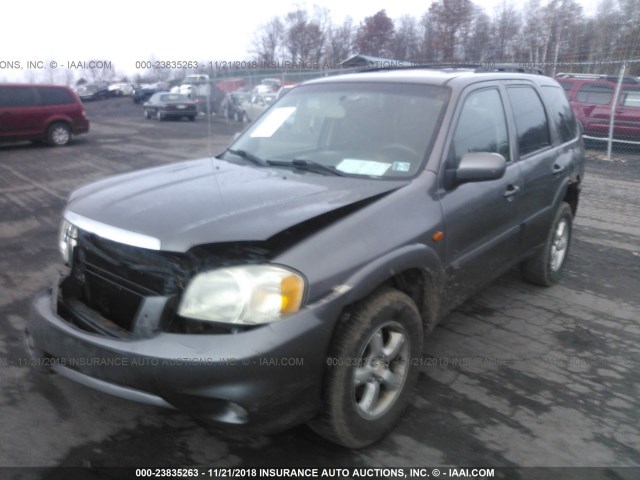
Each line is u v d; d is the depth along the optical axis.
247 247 2.50
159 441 2.85
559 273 5.24
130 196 2.93
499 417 3.17
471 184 3.51
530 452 2.88
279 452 2.81
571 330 4.33
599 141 14.57
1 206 7.93
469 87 3.77
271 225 2.53
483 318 4.49
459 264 3.42
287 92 4.34
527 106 4.55
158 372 2.32
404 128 3.53
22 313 4.30
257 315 2.35
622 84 14.35
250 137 4.07
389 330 2.88
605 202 9.00
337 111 3.82
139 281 2.56
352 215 2.78
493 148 3.90
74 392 3.23
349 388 2.62
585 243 6.75
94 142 16.36
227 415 2.36
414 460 2.78
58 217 7.35
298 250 2.50
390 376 2.90
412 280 3.15
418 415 3.16
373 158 3.42
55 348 2.61
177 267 2.46
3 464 2.63
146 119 26.47
